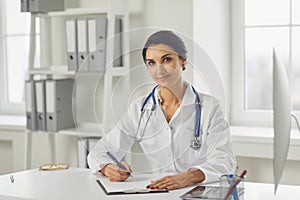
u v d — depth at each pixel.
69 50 3.72
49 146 4.13
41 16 3.95
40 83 3.82
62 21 4.09
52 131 3.81
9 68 4.84
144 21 3.80
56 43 4.13
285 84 1.77
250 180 3.64
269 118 3.90
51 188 2.19
